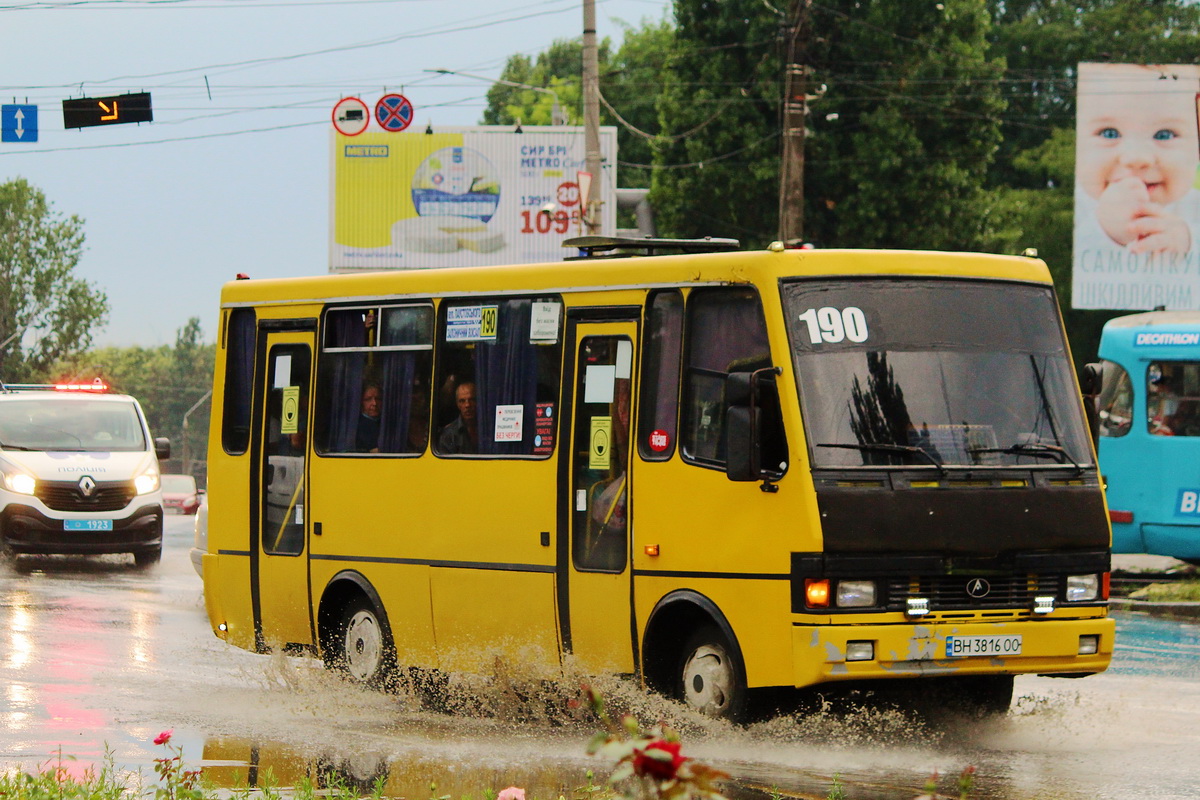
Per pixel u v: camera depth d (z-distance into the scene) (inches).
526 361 669.3
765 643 567.2
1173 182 2292.1
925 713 626.5
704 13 2824.8
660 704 609.6
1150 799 495.2
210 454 814.5
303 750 582.2
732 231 2802.7
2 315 6752.0
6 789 475.8
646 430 617.9
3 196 6786.4
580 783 514.0
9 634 924.6
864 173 2677.2
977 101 2719.0
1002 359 608.1
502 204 3024.1
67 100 1724.9
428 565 698.8
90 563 1510.8
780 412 571.8
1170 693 732.0
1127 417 1349.7
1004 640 576.7
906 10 2714.1
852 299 592.1
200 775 501.7
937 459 580.4
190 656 855.7
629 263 634.2
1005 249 2778.1
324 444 754.8
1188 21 3619.6
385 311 735.1
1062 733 620.7
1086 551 599.5
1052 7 3745.1
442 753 576.4
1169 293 2299.5
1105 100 2301.9
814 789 507.2
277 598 772.6
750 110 2746.1
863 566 559.8
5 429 1434.5
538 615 652.7
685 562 596.1
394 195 3046.3
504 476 669.3
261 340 792.3
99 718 651.5
